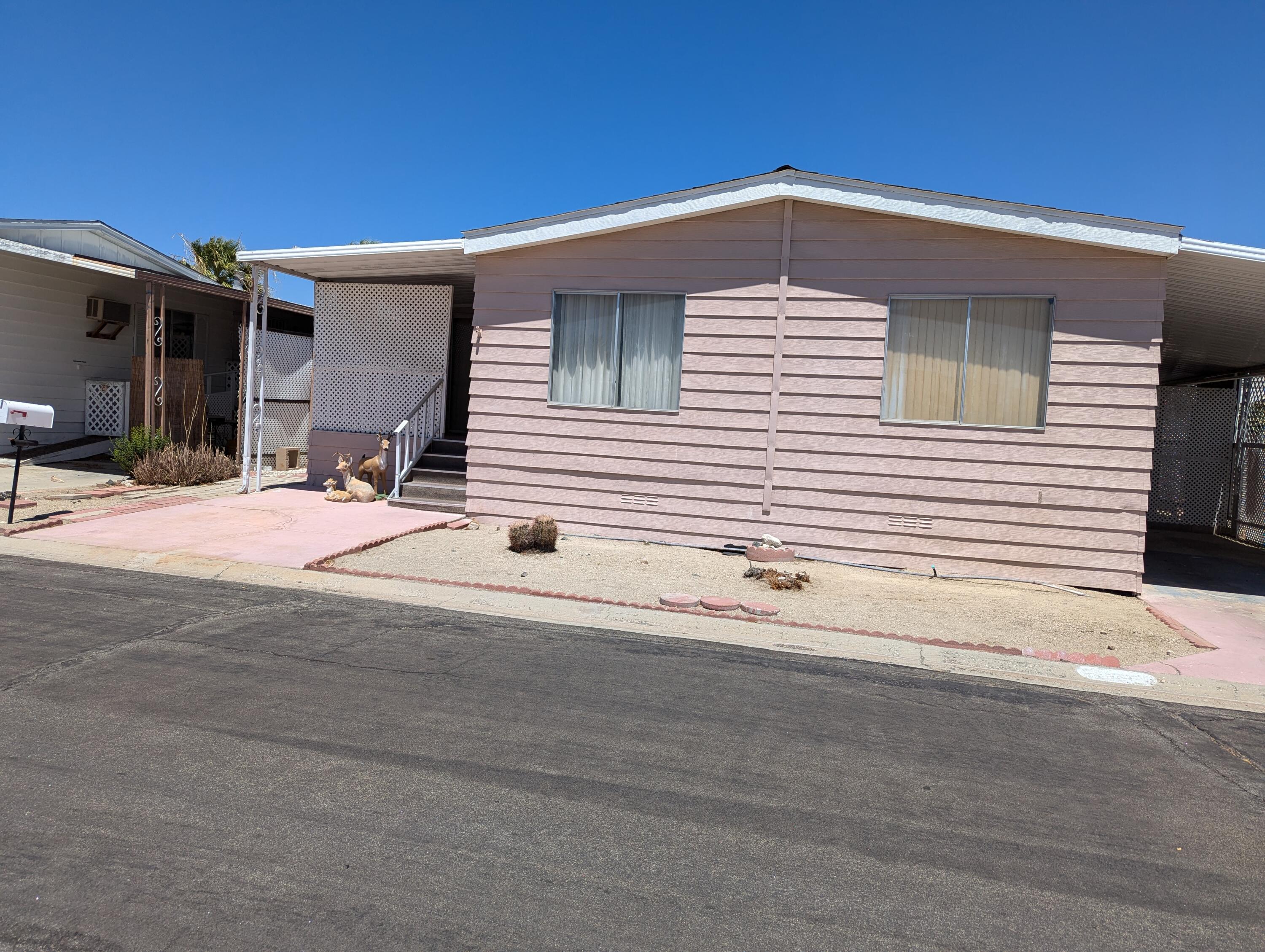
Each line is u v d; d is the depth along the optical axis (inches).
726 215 415.2
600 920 116.5
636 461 433.4
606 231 427.8
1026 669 262.2
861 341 399.9
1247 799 169.8
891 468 398.3
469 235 443.2
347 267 508.1
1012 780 173.5
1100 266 369.4
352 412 543.5
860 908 123.6
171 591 291.6
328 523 426.3
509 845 135.4
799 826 147.9
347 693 199.9
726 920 118.5
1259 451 561.0
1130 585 373.4
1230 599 378.6
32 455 640.4
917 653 272.1
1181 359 637.9
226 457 604.7
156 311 730.2
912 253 392.2
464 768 163.0
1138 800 167.0
